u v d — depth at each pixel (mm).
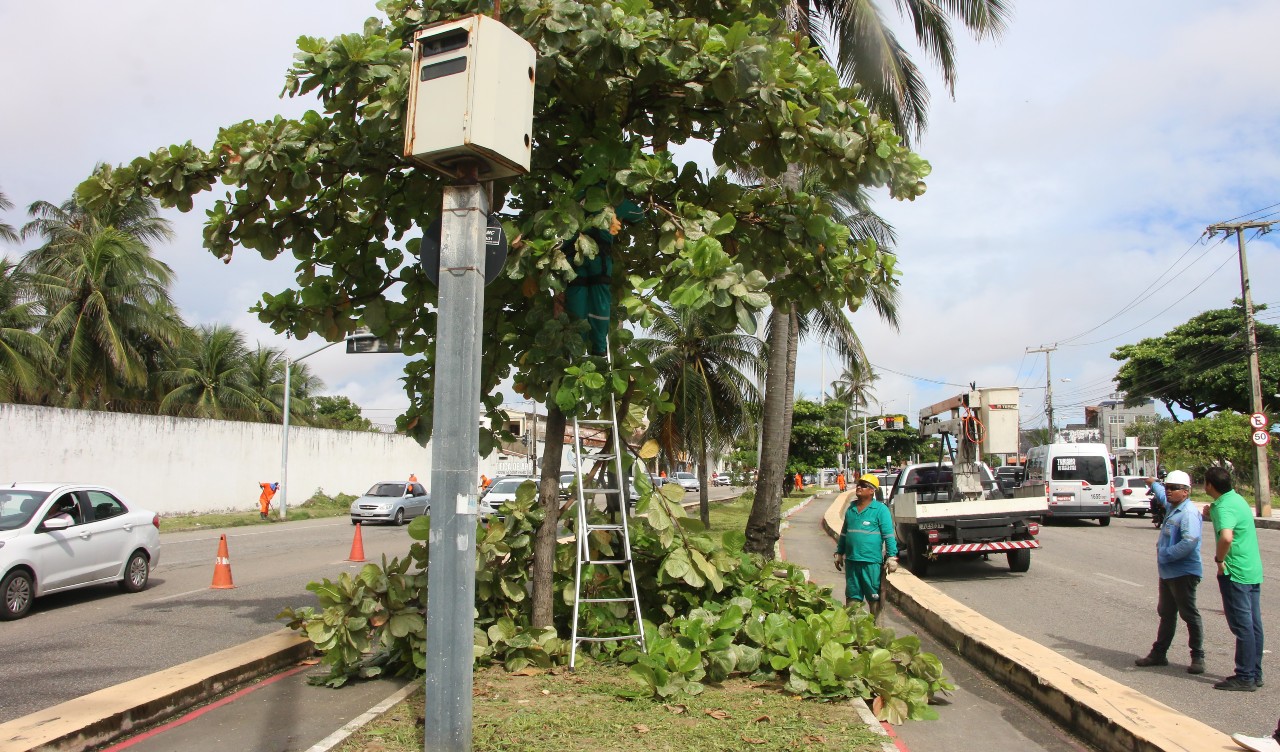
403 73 5543
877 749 4688
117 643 8289
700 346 23641
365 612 6031
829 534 21750
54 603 10578
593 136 6469
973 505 13406
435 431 4430
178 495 26656
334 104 6023
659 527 6473
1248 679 6680
